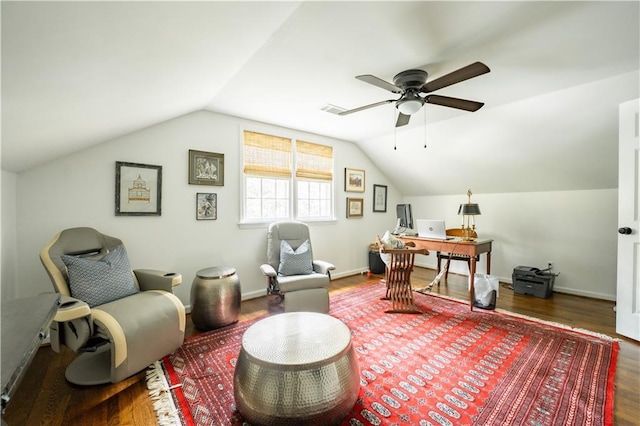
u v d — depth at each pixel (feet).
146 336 5.96
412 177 16.15
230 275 8.80
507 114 10.09
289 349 4.85
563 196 12.04
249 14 4.20
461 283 13.56
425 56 6.54
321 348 4.88
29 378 5.97
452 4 4.81
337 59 6.66
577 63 6.89
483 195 14.51
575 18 5.19
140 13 3.14
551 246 12.39
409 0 4.70
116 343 5.47
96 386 5.71
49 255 6.55
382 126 12.41
